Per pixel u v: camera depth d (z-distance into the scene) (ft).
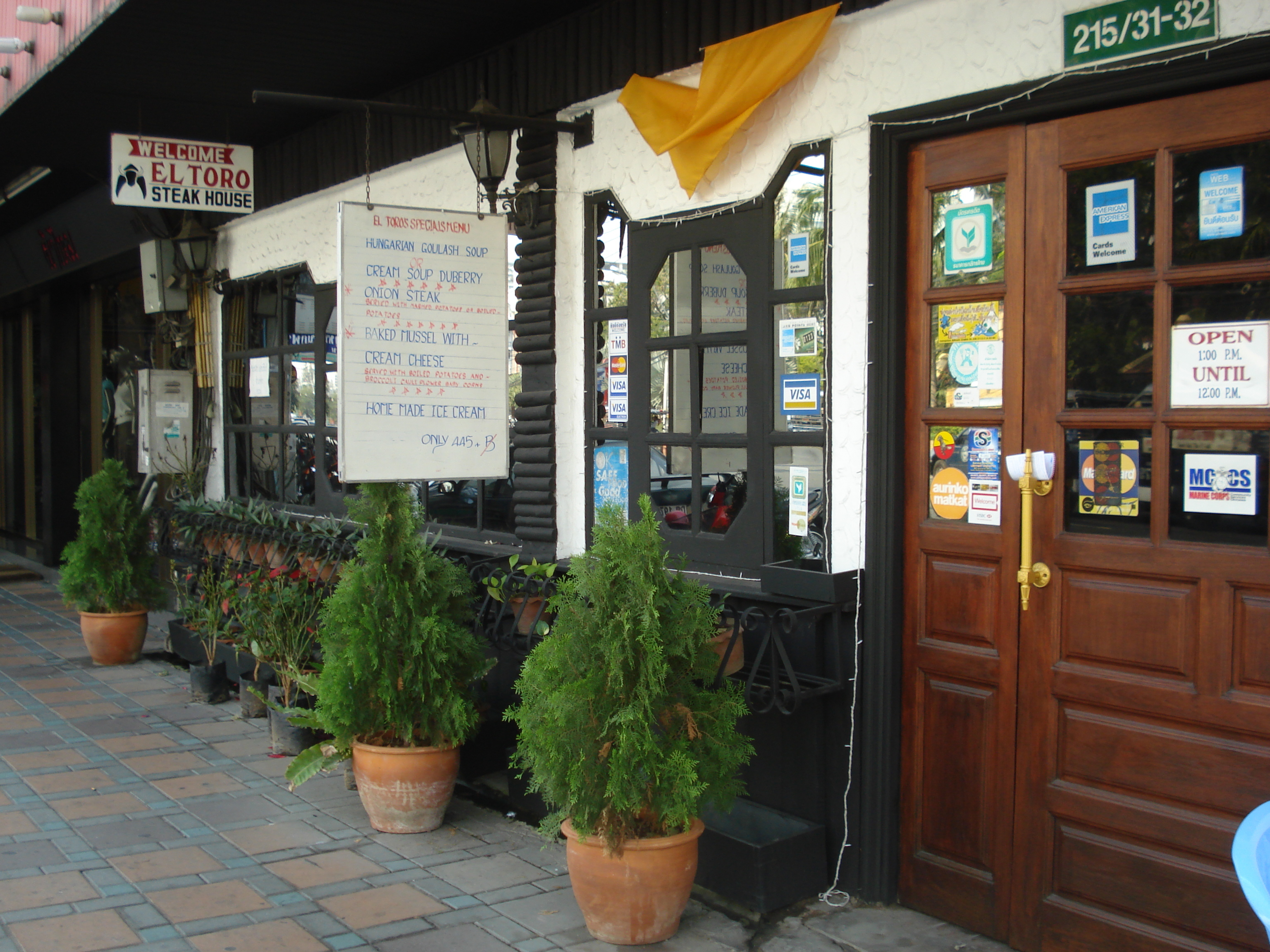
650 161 15.43
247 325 26.78
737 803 14.12
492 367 15.85
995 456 11.82
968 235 12.00
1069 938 11.21
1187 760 10.34
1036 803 11.45
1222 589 10.08
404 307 15.25
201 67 18.99
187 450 28.48
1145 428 10.59
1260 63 9.66
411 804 14.87
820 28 12.70
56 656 26.45
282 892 13.03
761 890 12.40
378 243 15.07
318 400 23.52
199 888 13.08
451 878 13.53
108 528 25.39
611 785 11.31
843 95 12.85
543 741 11.79
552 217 16.97
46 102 21.24
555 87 16.81
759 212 13.93
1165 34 10.20
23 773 17.38
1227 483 10.07
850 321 12.87
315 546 20.51
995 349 11.79
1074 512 11.16
